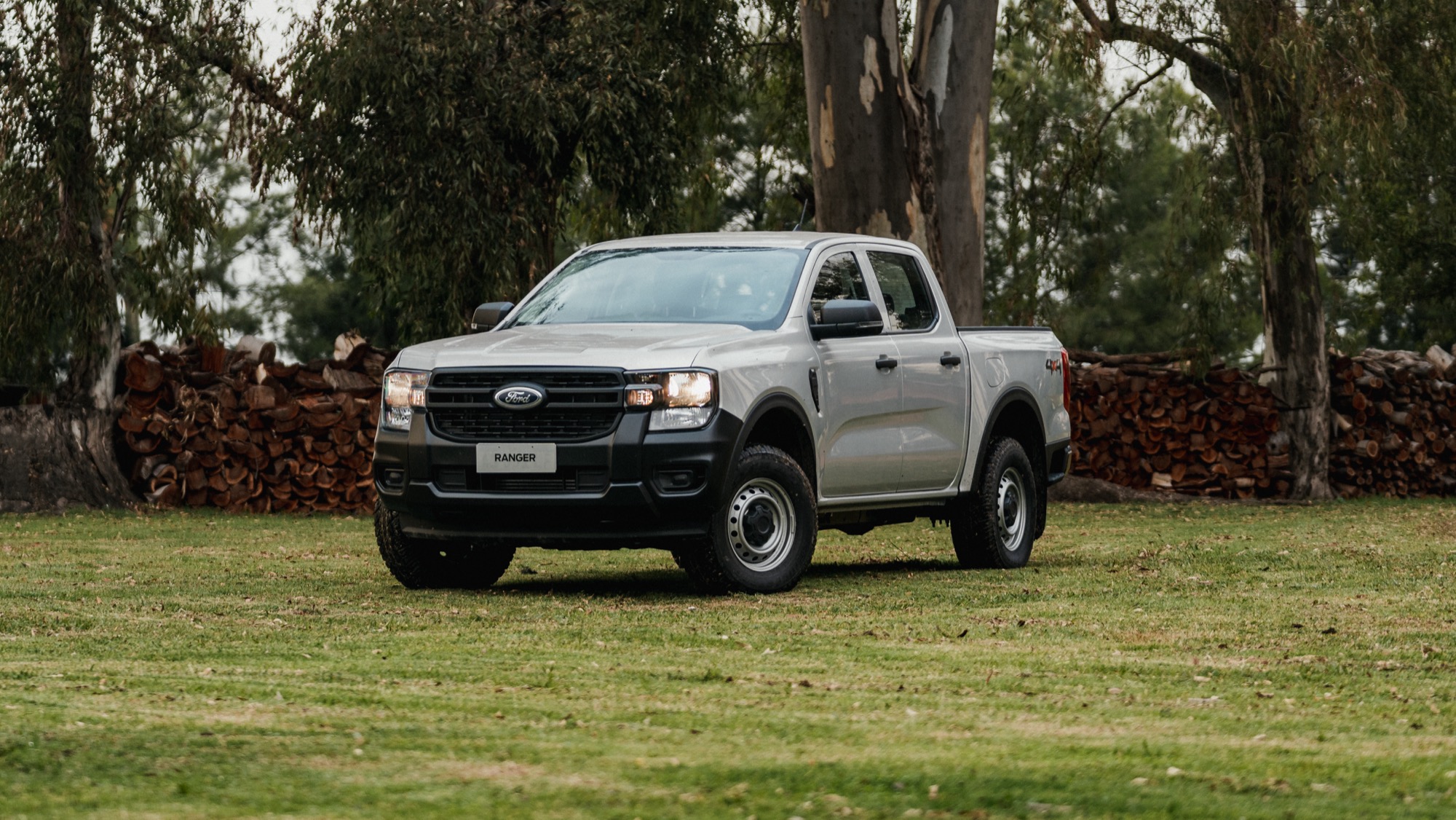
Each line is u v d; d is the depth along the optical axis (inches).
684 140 1082.1
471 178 958.4
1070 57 1167.6
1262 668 327.9
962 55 940.6
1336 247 2426.2
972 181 946.7
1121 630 389.1
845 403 512.1
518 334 498.6
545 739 239.9
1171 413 1242.0
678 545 467.5
